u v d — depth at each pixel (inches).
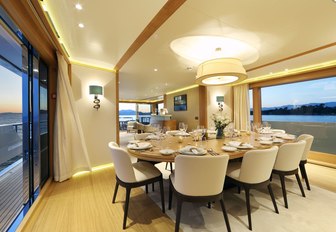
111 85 155.7
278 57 134.0
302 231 66.9
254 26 86.6
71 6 70.2
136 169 84.4
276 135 121.2
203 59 137.5
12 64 89.4
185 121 292.5
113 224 72.4
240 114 237.0
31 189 90.6
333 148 160.2
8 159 107.4
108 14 76.0
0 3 56.3
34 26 78.1
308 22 83.2
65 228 70.1
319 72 159.0
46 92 117.2
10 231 69.1
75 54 122.6
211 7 70.9
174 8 71.8
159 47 111.2
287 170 86.8
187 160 59.4
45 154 113.9
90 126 142.9
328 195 95.3
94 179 121.3
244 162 71.3
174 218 76.3
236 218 75.4
